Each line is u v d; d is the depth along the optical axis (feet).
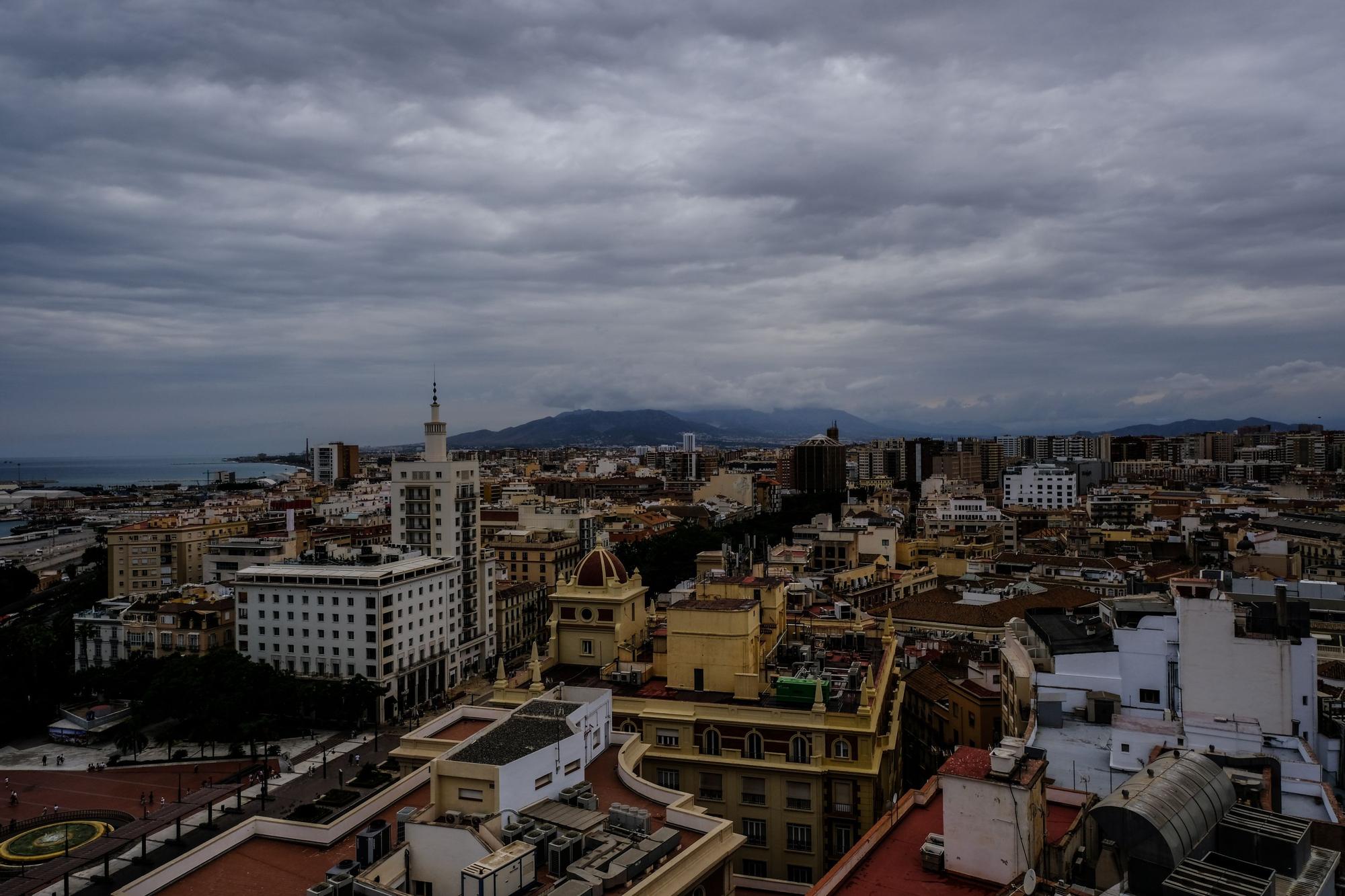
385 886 166.61
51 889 337.72
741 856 275.39
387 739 516.32
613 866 164.35
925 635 518.37
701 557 521.65
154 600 652.07
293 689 515.50
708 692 304.50
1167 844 135.54
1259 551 644.69
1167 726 234.79
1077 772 229.86
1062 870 166.81
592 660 344.90
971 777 170.19
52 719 546.67
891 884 168.25
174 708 496.23
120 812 409.28
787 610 443.32
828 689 289.33
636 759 246.68
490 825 177.27
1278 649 249.14
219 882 179.32
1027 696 293.43
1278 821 149.07
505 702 299.38
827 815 267.80
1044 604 565.12
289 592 570.87
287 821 199.00
